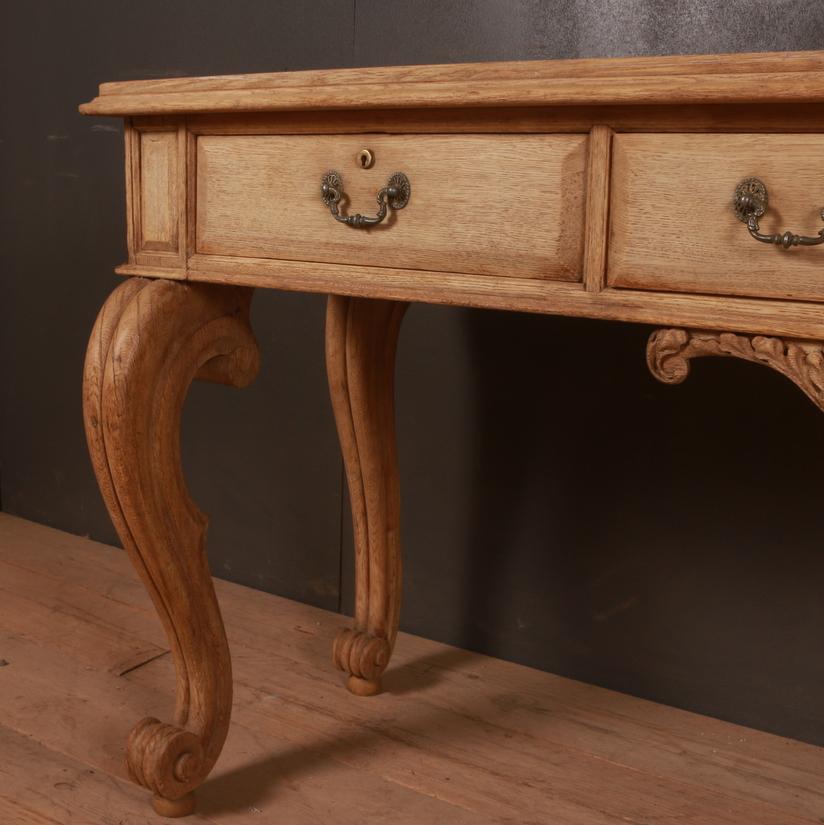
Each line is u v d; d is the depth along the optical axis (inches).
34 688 61.4
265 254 45.2
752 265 35.4
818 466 56.1
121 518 46.4
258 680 63.6
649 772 54.6
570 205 38.3
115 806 49.9
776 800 52.3
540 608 66.3
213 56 75.0
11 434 93.4
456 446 68.0
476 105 38.0
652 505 61.5
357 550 61.9
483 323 65.7
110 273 83.4
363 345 57.8
